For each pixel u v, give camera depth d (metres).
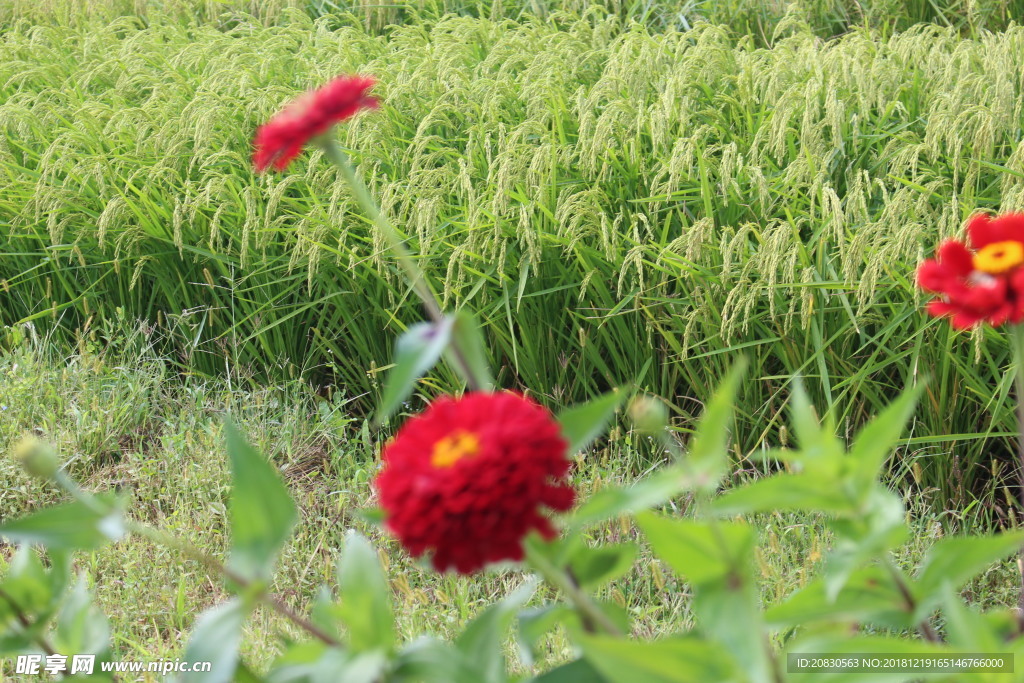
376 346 3.83
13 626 1.38
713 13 5.57
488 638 1.29
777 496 1.19
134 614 2.69
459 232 3.58
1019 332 1.29
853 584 1.30
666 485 1.11
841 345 3.26
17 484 3.26
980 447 3.08
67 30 6.23
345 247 3.57
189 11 6.50
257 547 1.20
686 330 3.10
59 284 4.34
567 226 3.52
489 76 4.78
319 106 1.33
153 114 4.57
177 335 4.26
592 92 3.94
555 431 1.16
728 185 3.46
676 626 2.44
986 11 5.40
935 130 3.32
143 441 3.67
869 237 3.22
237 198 3.88
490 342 3.69
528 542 1.32
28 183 4.27
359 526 3.02
